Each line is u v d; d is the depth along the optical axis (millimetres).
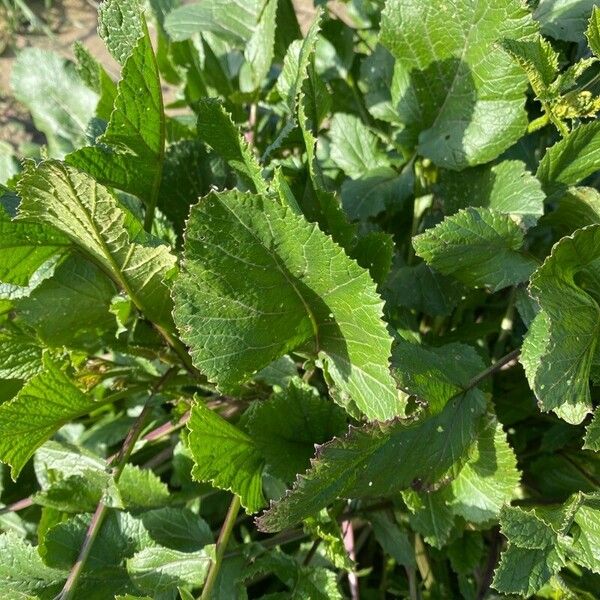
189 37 500
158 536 390
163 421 460
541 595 388
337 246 294
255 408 368
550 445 411
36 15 956
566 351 303
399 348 331
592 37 338
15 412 353
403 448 333
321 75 521
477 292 447
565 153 362
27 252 358
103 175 371
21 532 467
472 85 396
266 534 451
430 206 450
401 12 398
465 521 387
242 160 359
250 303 317
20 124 862
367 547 462
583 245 313
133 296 369
